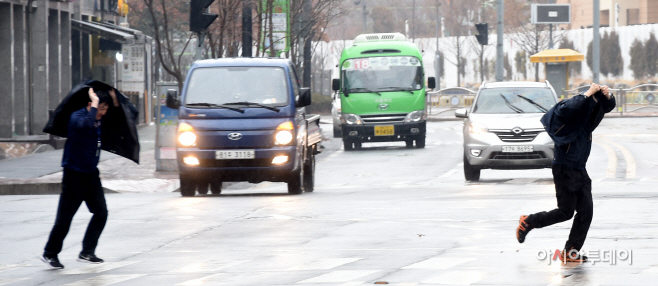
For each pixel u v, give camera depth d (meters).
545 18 151.12
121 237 29.69
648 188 43.94
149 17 150.00
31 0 83.75
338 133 105.88
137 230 31.30
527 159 50.34
